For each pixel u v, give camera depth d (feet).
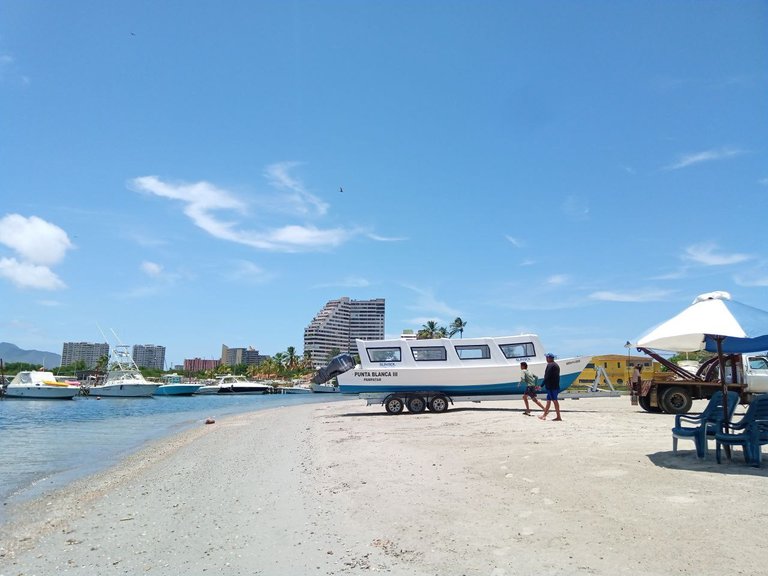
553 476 28.50
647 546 17.92
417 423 63.52
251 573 18.92
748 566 15.96
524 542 19.20
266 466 41.81
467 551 18.88
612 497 23.77
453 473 31.32
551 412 71.72
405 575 17.43
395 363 78.48
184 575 19.29
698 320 29.30
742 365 68.74
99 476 44.80
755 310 29.68
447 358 78.48
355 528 22.79
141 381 325.42
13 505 34.47
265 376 556.51
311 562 19.47
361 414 87.61
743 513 20.67
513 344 79.15
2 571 21.34
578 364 78.89
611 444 38.42
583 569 16.52
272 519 25.70
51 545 24.64
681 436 31.99
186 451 57.77
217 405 214.07
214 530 24.79
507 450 38.09
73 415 146.10
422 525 22.13
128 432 89.20
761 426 29.19
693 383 68.74
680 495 23.56
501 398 77.77
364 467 35.76
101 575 20.06
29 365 501.56
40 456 59.52
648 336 32.17
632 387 80.07
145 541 24.07
